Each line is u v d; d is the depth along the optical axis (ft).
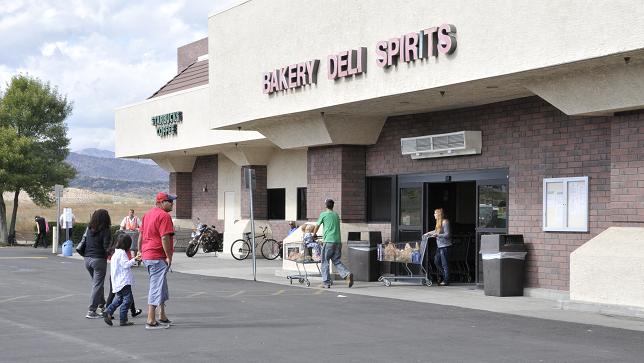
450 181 70.85
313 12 70.59
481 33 54.19
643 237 51.57
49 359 36.04
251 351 37.88
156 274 44.80
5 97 174.50
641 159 52.26
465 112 69.15
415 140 72.38
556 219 60.23
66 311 52.90
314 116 76.28
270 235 110.42
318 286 70.69
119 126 132.46
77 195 559.79
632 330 44.75
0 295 62.85
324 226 69.36
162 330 44.55
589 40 47.29
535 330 44.60
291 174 107.24
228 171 121.70
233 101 82.53
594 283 52.80
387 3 62.18
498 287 61.72
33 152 170.91
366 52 64.34
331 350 38.14
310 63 70.28
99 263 49.49
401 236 76.43
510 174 64.28
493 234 64.08
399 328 45.24
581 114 54.39
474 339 41.42
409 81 60.18
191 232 128.47
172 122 116.57
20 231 225.35
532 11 50.70
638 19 44.62
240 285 71.87
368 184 80.28
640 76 48.62
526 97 62.95
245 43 80.48
